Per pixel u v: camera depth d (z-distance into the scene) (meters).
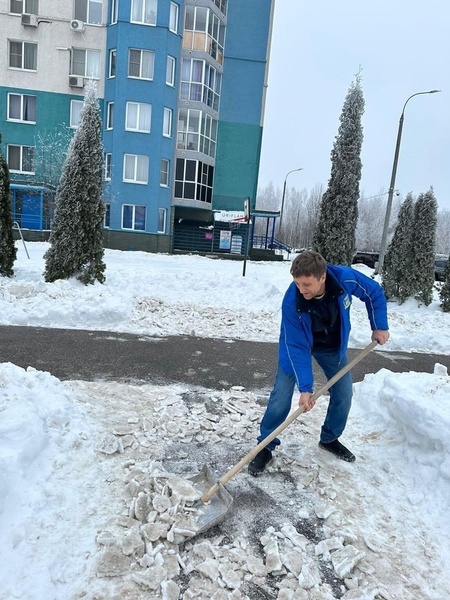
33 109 24.09
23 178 23.98
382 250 17.16
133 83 22.98
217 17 25.06
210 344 6.49
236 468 2.77
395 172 17.06
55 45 23.55
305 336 2.91
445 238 79.12
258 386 4.92
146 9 22.67
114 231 23.61
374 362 6.23
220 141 26.83
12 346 5.66
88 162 8.53
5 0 23.12
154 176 23.62
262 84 26.66
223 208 27.22
